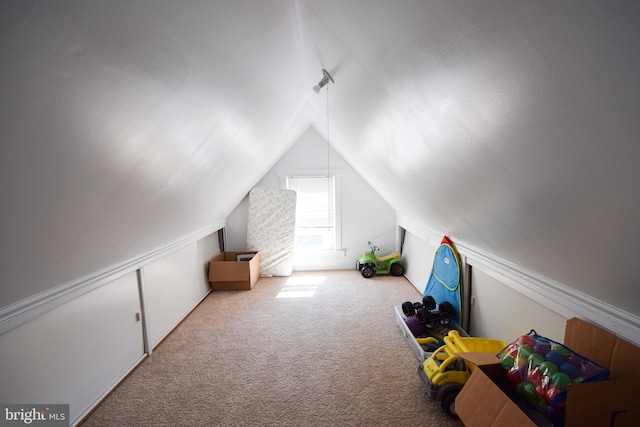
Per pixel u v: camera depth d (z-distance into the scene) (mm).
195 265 3139
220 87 1303
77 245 1337
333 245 4289
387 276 3961
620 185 659
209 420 1579
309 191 4164
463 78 794
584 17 447
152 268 2309
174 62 953
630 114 517
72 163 945
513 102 722
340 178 4117
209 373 1976
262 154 2947
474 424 1196
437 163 1414
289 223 3971
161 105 1090
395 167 2105
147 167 1352
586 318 1237
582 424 928
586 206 809
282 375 1945
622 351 1070
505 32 578
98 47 708
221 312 2924
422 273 3355
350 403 1687
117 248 1726
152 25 766
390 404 1676
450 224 2146
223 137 1809
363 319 2730
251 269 3516
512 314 1804
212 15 890
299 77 2023
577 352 1244
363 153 2660
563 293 1329
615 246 844
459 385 1533
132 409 1664
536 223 1092
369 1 814
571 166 737
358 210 4188
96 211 1271
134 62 829
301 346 2289
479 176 1169
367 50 1079
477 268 2152
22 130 721
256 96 1699
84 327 1636
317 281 3777
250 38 1159
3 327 1173
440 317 2248
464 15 619
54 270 1320
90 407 1653
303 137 4043
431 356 1748
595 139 619
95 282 1671
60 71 681
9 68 594
